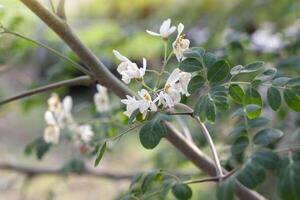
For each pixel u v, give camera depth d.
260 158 0.36
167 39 0.43
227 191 0.36
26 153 0.67
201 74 0.40
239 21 0.93
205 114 0.39
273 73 0.40
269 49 0.82
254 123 0.47
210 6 1.06
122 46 0.95
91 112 0.75
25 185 0.86
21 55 0.86
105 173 0.80
